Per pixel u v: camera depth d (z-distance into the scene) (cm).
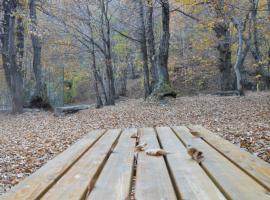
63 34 2872
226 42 2473
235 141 712
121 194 163
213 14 2272
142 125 1238
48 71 4453
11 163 703
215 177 189
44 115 1934
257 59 2527
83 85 4944
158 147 305
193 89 3716
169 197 156
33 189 175
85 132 1125
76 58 3484
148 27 2266
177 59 3753
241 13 2122
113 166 230
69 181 191
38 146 902
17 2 2031
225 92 2392
